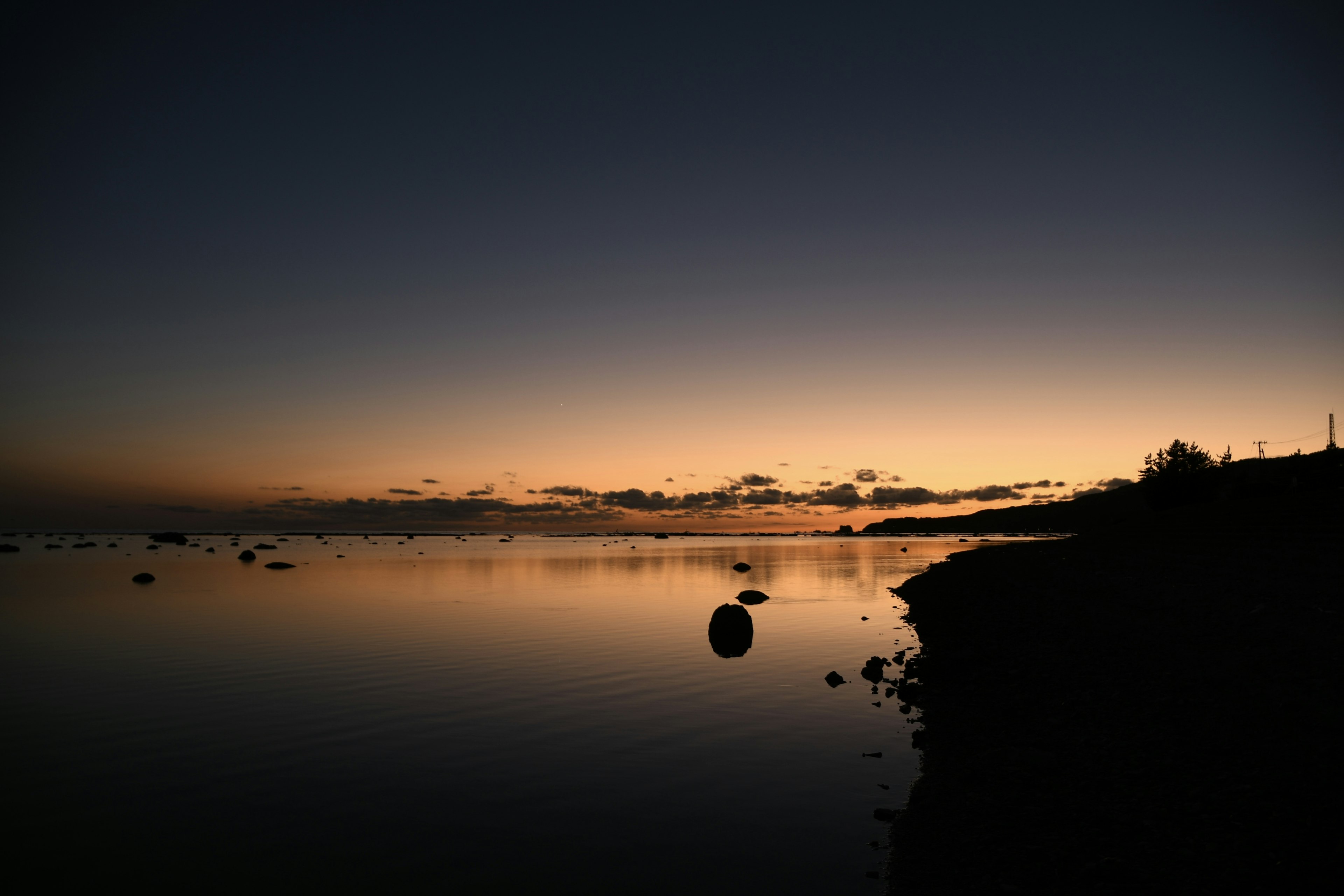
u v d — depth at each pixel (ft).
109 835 34.53
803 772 42.24
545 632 100.42
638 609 128.36
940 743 46.37
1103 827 30.73
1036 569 157.89
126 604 134.72
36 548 417.69
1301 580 88.69
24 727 53.31
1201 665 54.65
